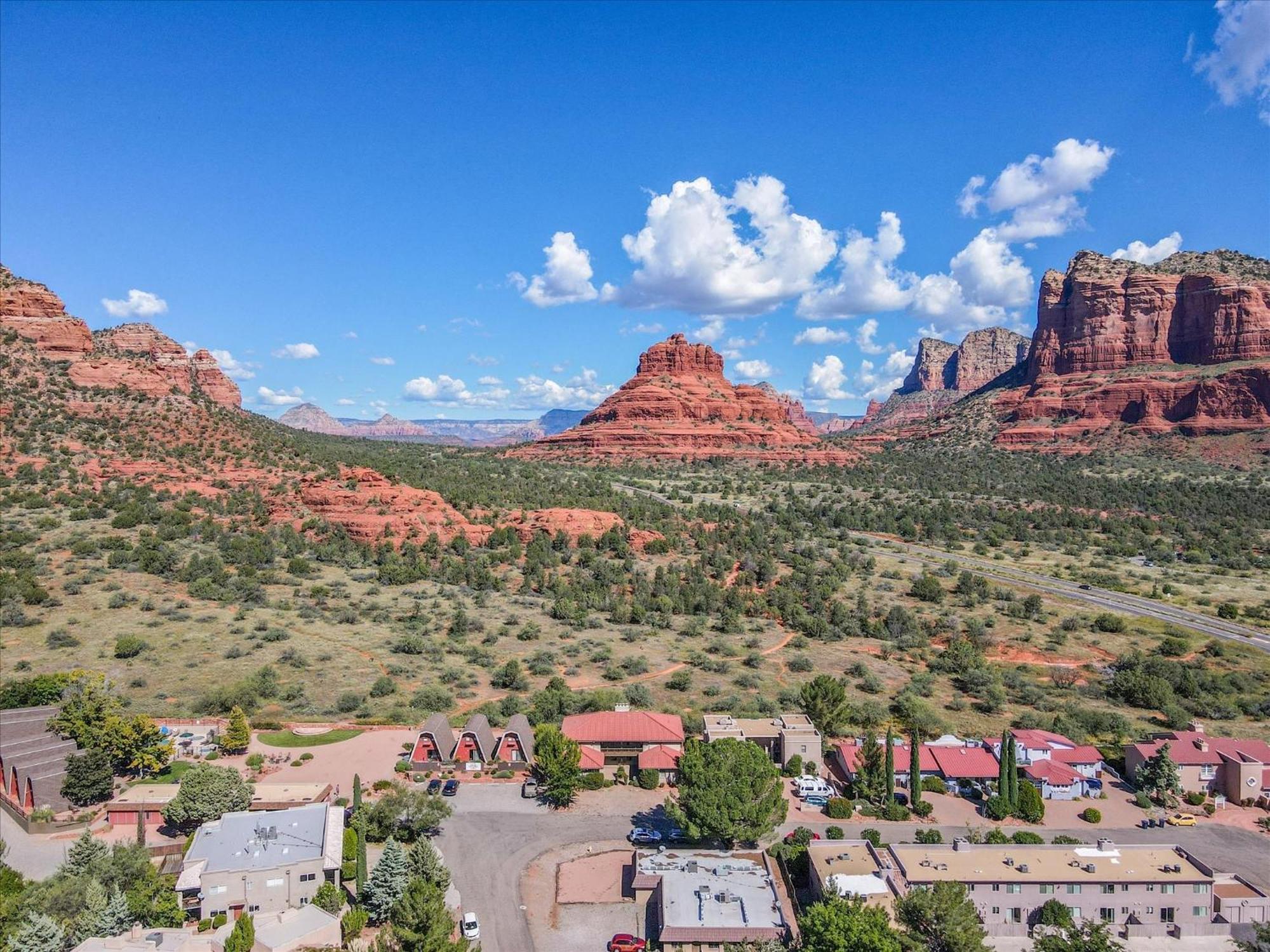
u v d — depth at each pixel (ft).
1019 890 192.75
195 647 366.63
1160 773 268.62
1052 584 582.35
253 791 239.50
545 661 374.22
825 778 277.85
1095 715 335.26
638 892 203.00
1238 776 267.59
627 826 240.53
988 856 203.92
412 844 222.69
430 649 383.45
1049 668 411.34
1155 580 600.80
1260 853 232.73
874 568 603.26
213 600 431.84
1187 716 343.26
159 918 184.65
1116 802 266.57
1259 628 480.23
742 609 490.49
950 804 260.62
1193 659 424.87
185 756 273.95
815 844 213.05
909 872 195.62
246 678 333.42
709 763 229.86
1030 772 273.13
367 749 285.43
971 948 161.07
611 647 407.85
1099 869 198.70
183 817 221.87
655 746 278.67
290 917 183.01
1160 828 247.91
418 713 314.76
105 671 333.21
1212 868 209.97
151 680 328.70
